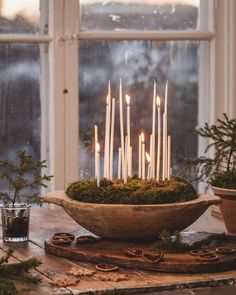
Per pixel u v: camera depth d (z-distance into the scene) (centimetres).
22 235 205
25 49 292
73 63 291
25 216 206
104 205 183
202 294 166
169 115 309
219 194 215
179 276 170
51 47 289
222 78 306
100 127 301
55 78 289
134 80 305
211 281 167
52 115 291
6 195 209
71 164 293
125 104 304
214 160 231
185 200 188
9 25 290
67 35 290
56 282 163
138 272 173
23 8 290
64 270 174
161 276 170
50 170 295
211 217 249
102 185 193
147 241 191
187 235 201
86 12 296
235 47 302
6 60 291
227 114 305
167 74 308
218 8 304
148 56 305
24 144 296
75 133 293
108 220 185
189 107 311
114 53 301
